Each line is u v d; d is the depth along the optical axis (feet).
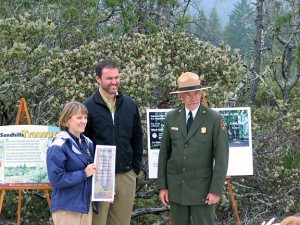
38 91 23.02
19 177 16.03
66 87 21.22
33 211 23.36
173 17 41.55
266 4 44.88
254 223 23.72
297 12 39.78
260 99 40.14
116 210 15.94
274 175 23.82
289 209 24.21
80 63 22.35
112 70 15.11
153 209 23.09
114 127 15.40
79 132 14.01
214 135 15.01
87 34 30.55
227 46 24.57
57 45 28.60
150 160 17.76
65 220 13.87
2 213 23.34
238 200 24.90
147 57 22.90
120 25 33.55
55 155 13.53
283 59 40.11
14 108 23.35
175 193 15.44
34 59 22.99
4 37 23.44
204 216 15.31
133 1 36.04
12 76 22.40
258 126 24.03
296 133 25.13
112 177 14.51
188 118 15.33
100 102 15.31
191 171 15.15
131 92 20.63
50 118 22.47
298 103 33.14
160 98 22.49
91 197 14.28
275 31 41.65
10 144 16.03
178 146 15.28
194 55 23.02
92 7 31.71
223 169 14.88
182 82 15.07
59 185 13.51
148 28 34.94
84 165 13.92
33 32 23.48
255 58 41.93
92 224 15.33
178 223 15.75
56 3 31.32
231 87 24.31
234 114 18.53
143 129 21.11
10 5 32.35
